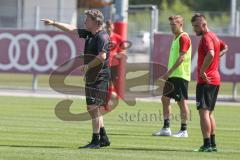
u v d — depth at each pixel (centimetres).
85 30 3591
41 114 5250
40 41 7262
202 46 3475
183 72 4262
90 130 4419
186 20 8256
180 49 4206
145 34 7906
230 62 6888
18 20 8269
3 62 7356
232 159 3369
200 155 3459
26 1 10675
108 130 4466
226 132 4541
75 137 4069
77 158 3253
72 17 8031
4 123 4666
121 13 6638
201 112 3519
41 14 8000
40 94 6975
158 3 15125
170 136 4256
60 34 7194
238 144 3959
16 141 3838
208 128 3534
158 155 3434
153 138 4138
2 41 7350
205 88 3478
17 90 7356
